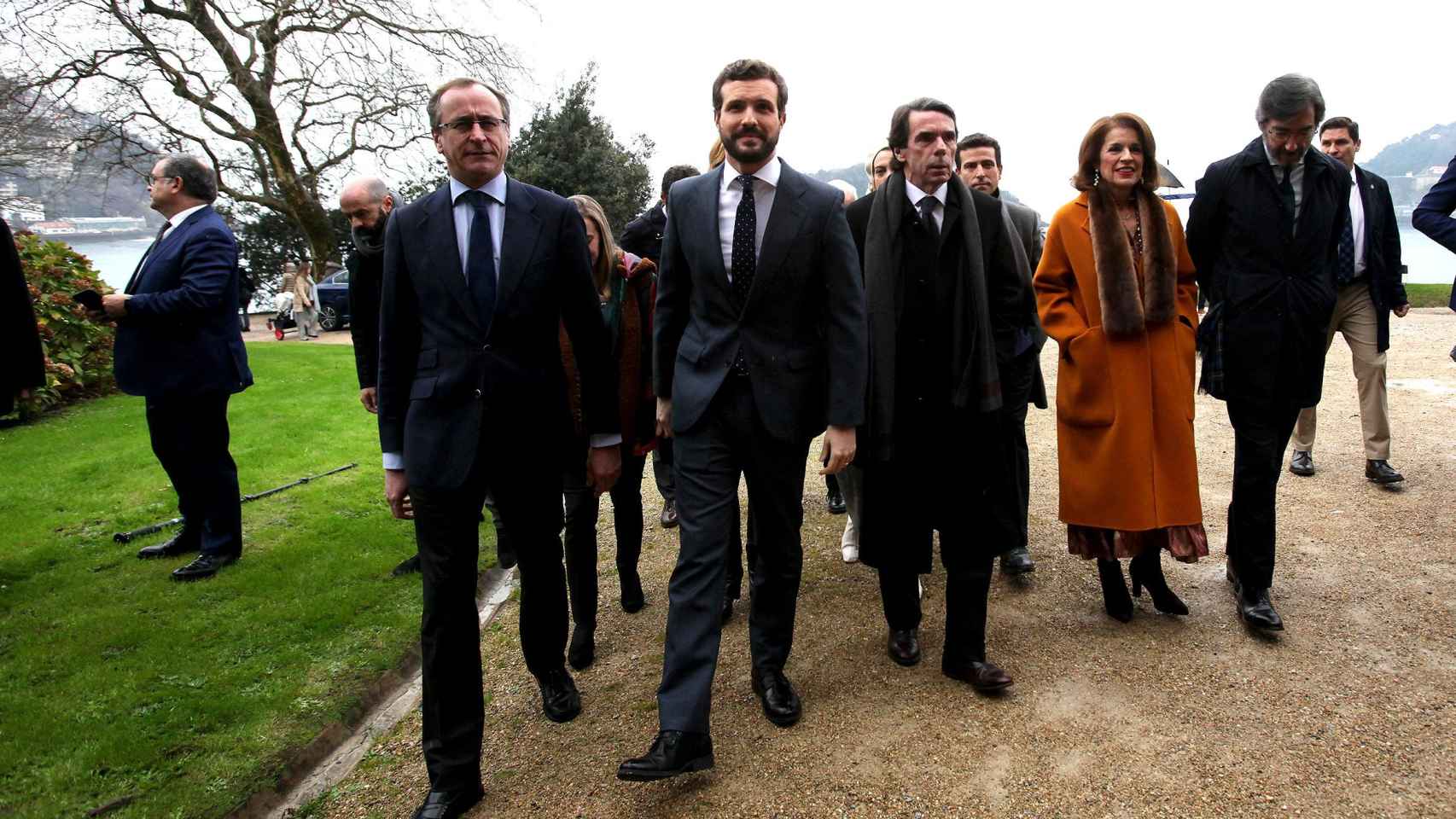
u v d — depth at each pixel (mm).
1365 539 3947
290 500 5277
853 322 2531
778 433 2521
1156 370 3070
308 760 2689
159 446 4078
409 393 2512
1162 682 2826
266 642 3371
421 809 2344
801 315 2576
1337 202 3102
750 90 2430
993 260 2830
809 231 2516
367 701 3014
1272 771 2348
